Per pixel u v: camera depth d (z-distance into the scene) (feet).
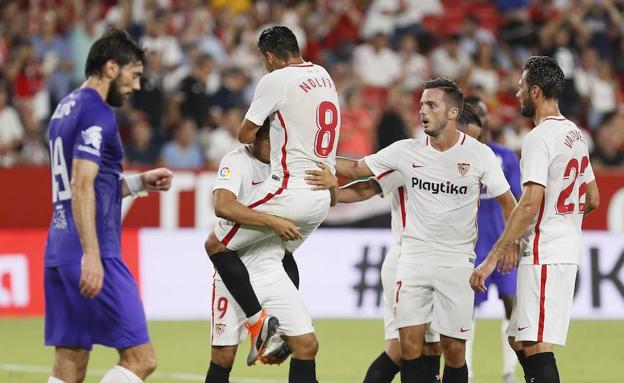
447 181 78.64
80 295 67.82
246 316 77.51
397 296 80.12
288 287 79.10
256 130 77.10
